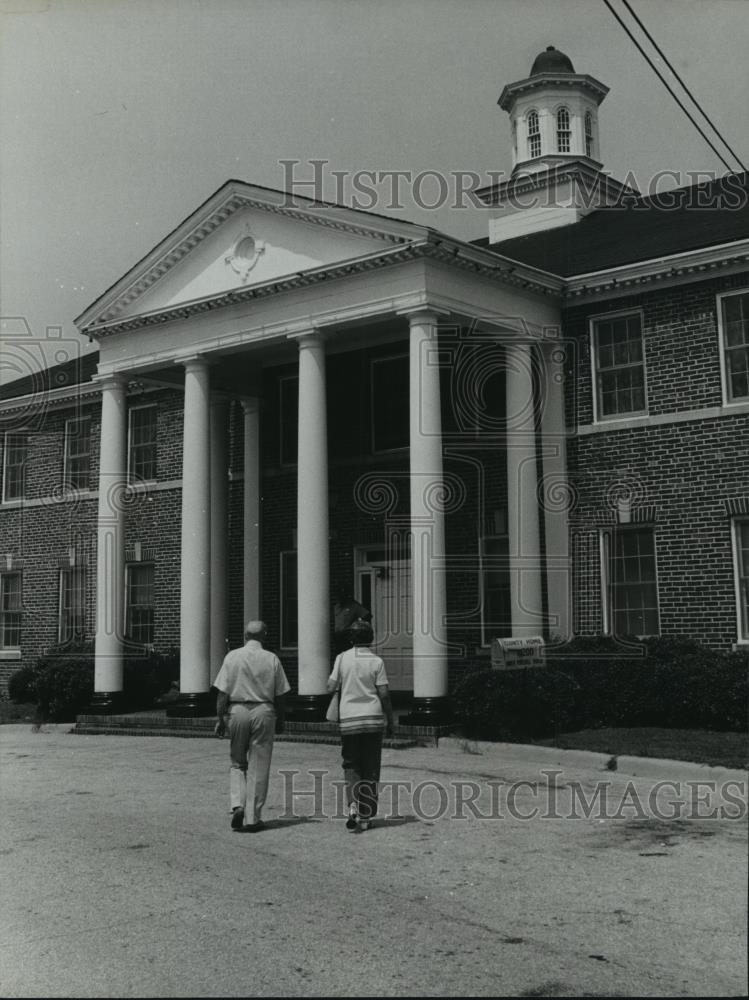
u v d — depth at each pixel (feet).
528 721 47.19
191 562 61.31
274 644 70.90
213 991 17.38
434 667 50.31
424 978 17.88
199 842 29.09
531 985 17.47
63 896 23.68
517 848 27.32
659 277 57.00
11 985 17.80
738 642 53.52
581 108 81.20
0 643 91.45
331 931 20.63
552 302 60.44
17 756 50.90
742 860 25.36
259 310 59.36
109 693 65.46
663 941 19.61
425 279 52.47
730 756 38.37
